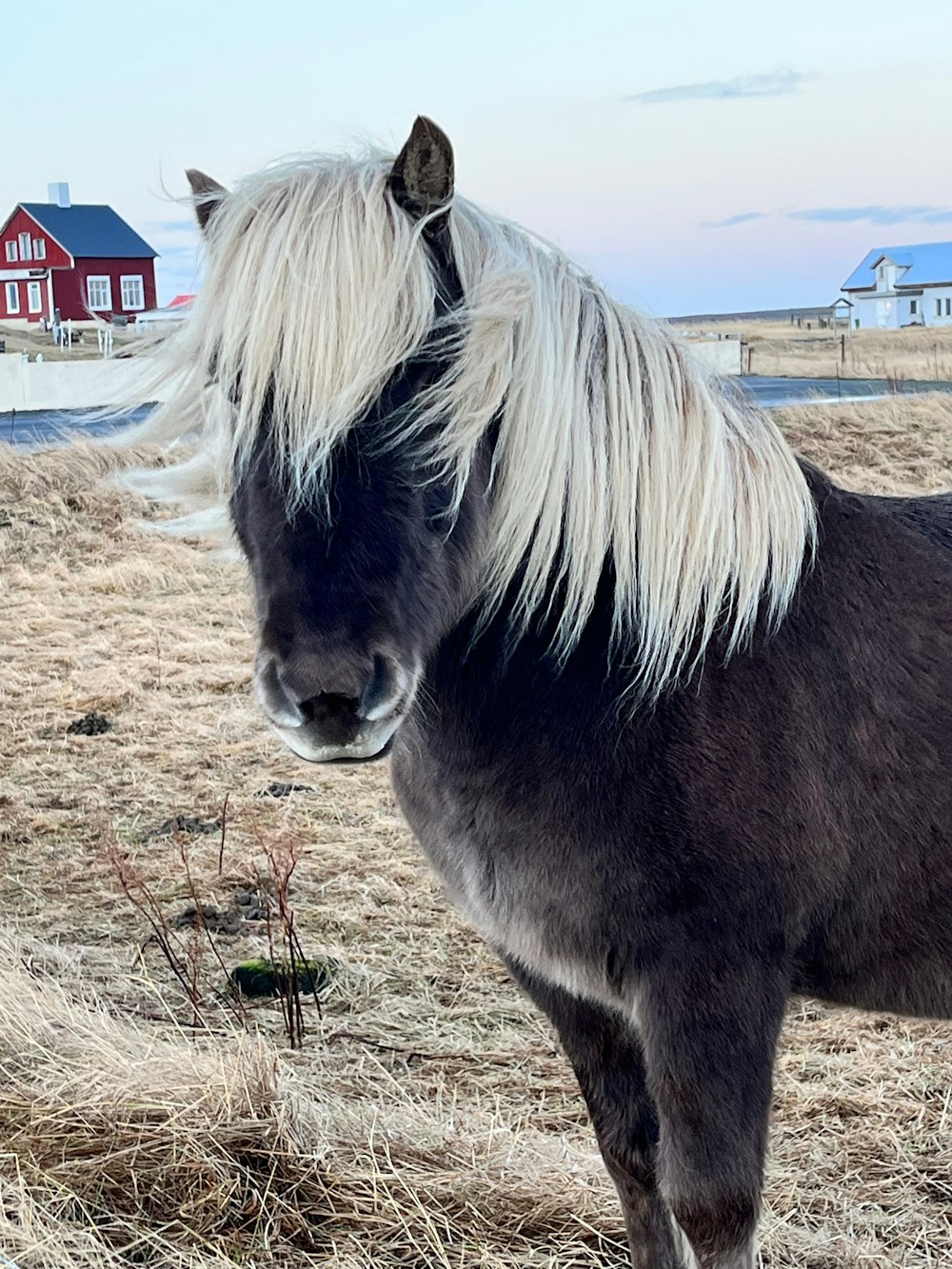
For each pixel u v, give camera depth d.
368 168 1.72
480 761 1.85
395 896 3.95
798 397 13.88
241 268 1.62
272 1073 2.68
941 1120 2.78
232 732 5.46
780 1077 2.99
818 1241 2.36
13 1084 2.70
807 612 1.87
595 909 1.80
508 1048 3.12
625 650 1.82
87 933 3.70
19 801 4.73
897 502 2.14
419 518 1.61
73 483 9.20
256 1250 2.27
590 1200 2.44
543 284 1.82
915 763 1.84
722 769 1.77
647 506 1.83
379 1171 2.50
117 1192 2.40
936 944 1.89
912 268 52.62
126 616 7.25
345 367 1.53
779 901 1.80
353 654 1.52
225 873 4.10
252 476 1.63
